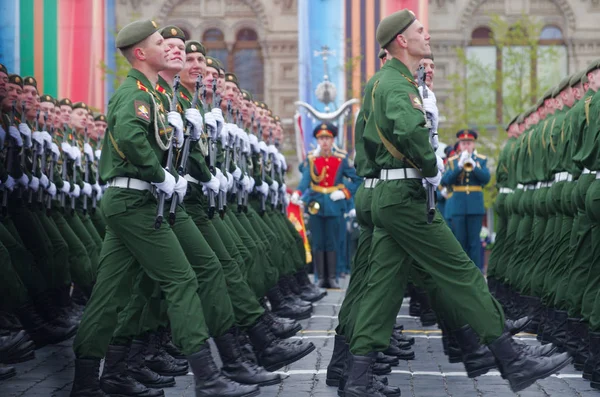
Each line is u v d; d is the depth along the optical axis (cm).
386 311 1488
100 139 3033
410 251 1477
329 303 3172
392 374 1855
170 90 1705
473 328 1464
